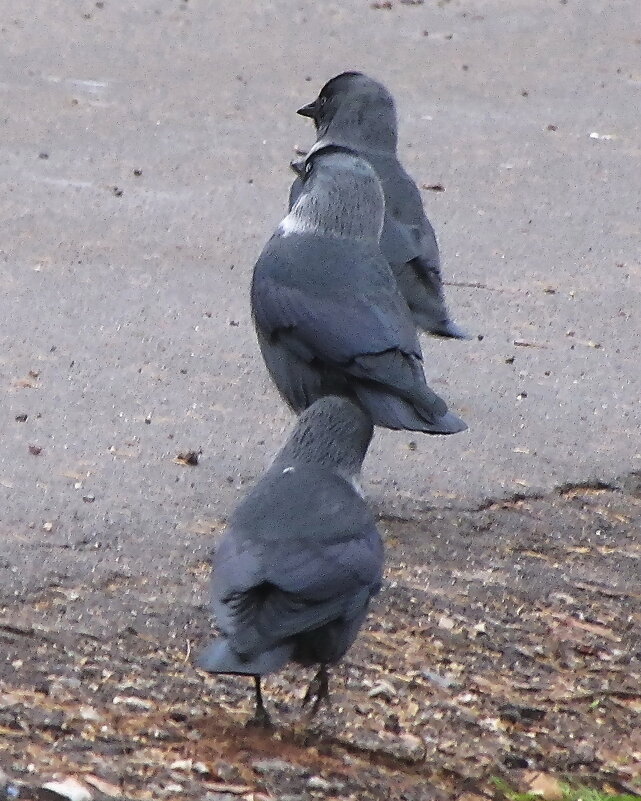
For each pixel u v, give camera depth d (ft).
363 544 29.40
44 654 32.17
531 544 40.04
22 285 55.88
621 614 37.04
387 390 38.45
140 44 91.40
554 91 88.58
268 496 29.58
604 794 29.37
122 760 28.17
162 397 47.26
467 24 101.71
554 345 54.44
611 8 108.17
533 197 71.26
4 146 71.82
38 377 48.01
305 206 41.42
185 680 31.81
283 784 28.07
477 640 35.06
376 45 95.30
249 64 88.94
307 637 28.68
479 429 46.75
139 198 66.49
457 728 31.37
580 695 33.30
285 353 40.52
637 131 82.43
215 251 61.11
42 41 90.22
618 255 64.54
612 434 47.19
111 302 54.95
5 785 26.48
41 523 38.45
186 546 37.93
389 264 41.68
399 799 28.22
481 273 61.26
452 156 76.18
